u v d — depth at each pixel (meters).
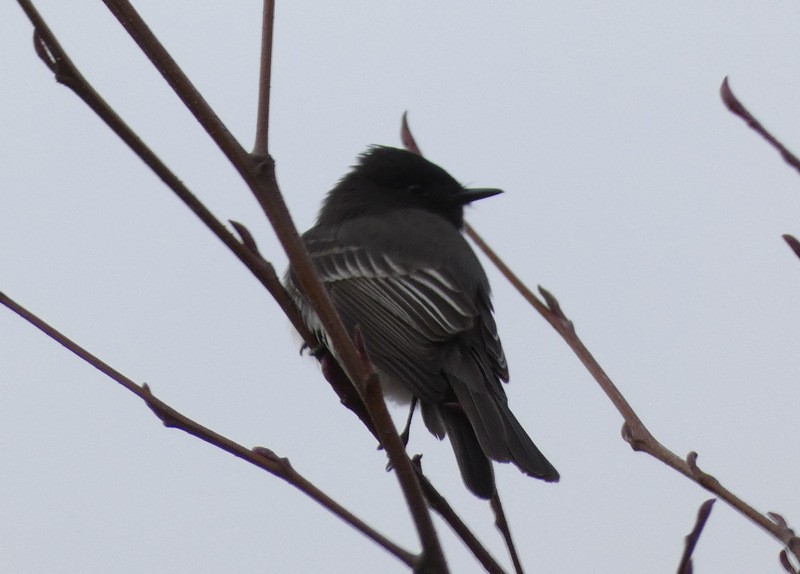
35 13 5.21
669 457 6.30
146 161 5.71
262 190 5.41
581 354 6.95
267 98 5.59
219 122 5.41
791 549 5.63
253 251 6.17
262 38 5.68
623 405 6.65
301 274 5.38
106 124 5.55
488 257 7.36
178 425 5.68
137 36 5.32
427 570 5.42
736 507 5.95
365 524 5.55
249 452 5.68
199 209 6.00
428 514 5.41
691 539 5.63
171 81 5.32
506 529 6.99
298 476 5.64
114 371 5.74
